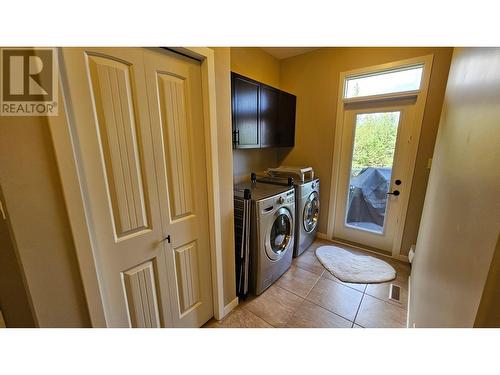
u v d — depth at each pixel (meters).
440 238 1.04
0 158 0.63
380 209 2.64
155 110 1.06
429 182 1.89
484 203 0.58
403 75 2.23
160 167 1.12
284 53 2.78
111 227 0.96
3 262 0.72
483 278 0.52
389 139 2.44
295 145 3.09
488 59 0.70
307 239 2.72
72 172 0.75
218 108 1.35
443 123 1.60
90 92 0.83
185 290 1.37
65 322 0.81
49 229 0.73
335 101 2.66
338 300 1.86
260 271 1.87
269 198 1.85
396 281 2.12
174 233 1.25
